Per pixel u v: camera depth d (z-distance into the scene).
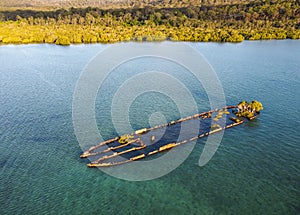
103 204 50.75
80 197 52.34
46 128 76.56
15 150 66.06
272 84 114.12
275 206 49.97
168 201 51.31
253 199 51.62
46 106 91.88
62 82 117.12
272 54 169.50
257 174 58.09
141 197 52.28
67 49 183.88
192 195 52.62
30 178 56.84
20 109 89.31
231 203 50.75
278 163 61.56
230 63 147.25
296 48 187.38
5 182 55.56
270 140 70.56
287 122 80.06
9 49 183.75
